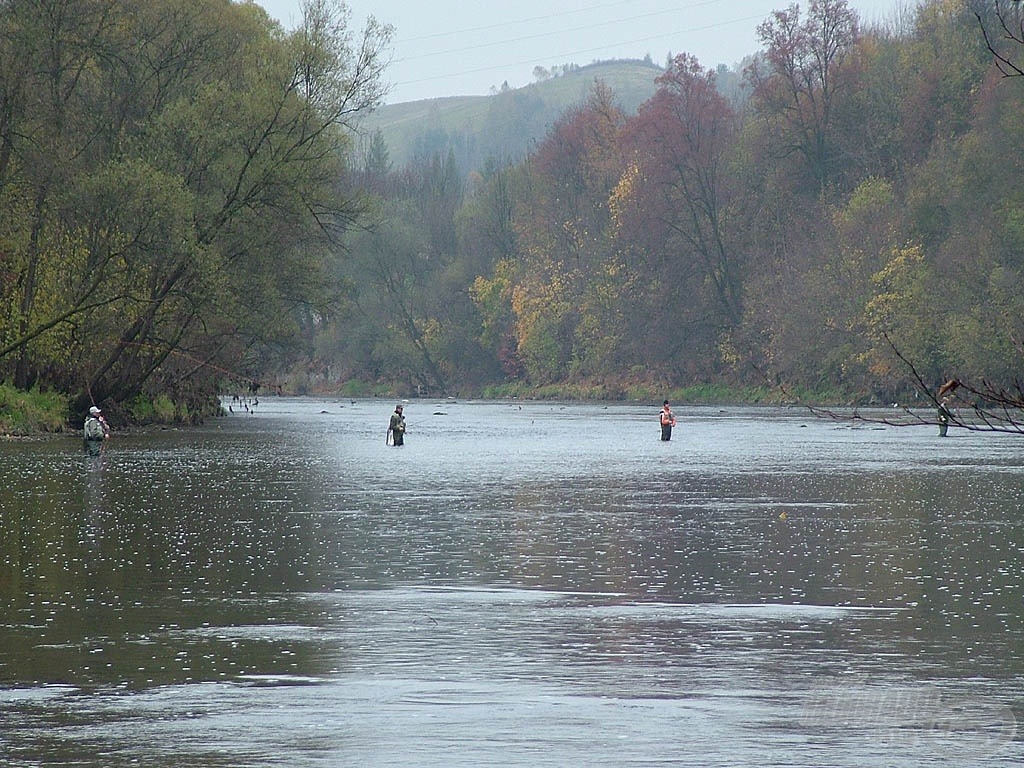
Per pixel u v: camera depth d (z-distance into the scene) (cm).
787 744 3900
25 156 18950
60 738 3962
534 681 4688
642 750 3828
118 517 10012
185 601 6331
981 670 4859
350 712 4253
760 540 8669
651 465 16200
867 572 7262
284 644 5325
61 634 5525
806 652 5166
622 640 5391
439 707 4316
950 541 8625
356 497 11712
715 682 4666
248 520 9825
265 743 3909
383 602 6309
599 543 8500
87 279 19825
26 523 9588
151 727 4072
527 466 16012
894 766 3675
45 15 18762
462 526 9462
